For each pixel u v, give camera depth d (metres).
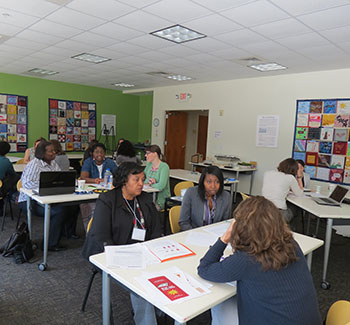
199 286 1.34
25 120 7.34
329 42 3.76
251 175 6.41
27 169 3.21
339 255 3.49
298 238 2.09
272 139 6.10
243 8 2.89
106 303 1.55
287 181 3.31
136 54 4.84
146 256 1.63
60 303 2.26
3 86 6.92
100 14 3.21
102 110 8.82
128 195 2.06
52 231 3.16
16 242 2.94
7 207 4.82
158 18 3.25
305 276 1.17
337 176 5.29
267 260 1.12
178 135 8.81
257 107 6.29
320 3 2.70
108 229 1.95
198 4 2.85
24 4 3.01
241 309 1.20
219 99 6.93
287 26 3.30
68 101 8.05
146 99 9.53
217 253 1.38
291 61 4.79
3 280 2.55
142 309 1.69
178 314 1.13
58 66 6.05
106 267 1.48
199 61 5.10
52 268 2.82
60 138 7.98
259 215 1.17
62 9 3.12
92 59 5.43
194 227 2.43
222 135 6.93
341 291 2.66
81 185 3.19
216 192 2.42
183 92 7.66
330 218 2.66
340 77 5.16
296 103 5.72
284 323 1.09
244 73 5.90
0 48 4.79
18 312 2.12
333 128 5.28
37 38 4.18
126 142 5.06
